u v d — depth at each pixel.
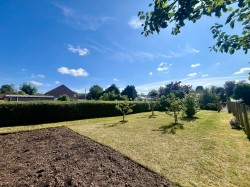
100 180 4.17
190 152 6.34
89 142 7.75
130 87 51.28
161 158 5.73
